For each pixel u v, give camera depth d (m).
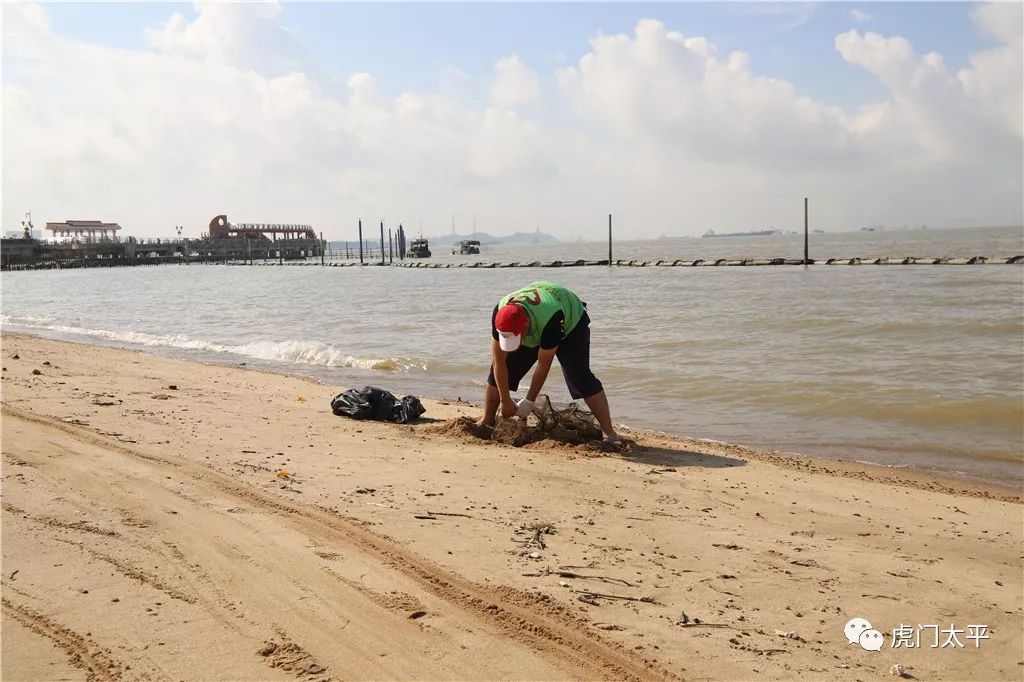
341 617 3.69
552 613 3.89
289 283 55.53
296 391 11.58
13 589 3.82
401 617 3.73
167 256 128.25
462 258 125.94
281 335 21.47
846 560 5.00
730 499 6.33
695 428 10.06
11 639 3.34
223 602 3.78
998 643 3.93
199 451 6.96
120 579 3.97
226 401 10.18
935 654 3.78
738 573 4.64
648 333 19.59
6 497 5.15
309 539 4.69
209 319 27.17
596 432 8.37
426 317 25.83
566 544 4.92
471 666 3.33
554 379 13.66
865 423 10.21
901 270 46.81
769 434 9.71
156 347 19.22
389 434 8.32
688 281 43.00
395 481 6.28
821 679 3.45
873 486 7.09
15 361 13.50
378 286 48.53
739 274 48.84
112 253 119.38
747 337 18.36
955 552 5.28
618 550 4.88
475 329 21.78
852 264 56.69
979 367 13.79
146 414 8.76
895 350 15.98
